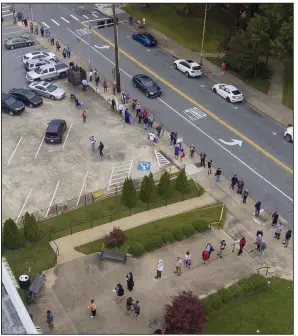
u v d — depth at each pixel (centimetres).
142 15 6912
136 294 3044
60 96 5012
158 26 6631
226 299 3011
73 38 6278
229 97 5044
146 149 4397
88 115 4828
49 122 4666
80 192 3884
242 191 3959
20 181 3978
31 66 5434
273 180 4103
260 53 5478
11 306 2422
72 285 3089
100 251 3331
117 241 3325
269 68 5678
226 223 3653
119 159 4259
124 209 3706
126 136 4553
